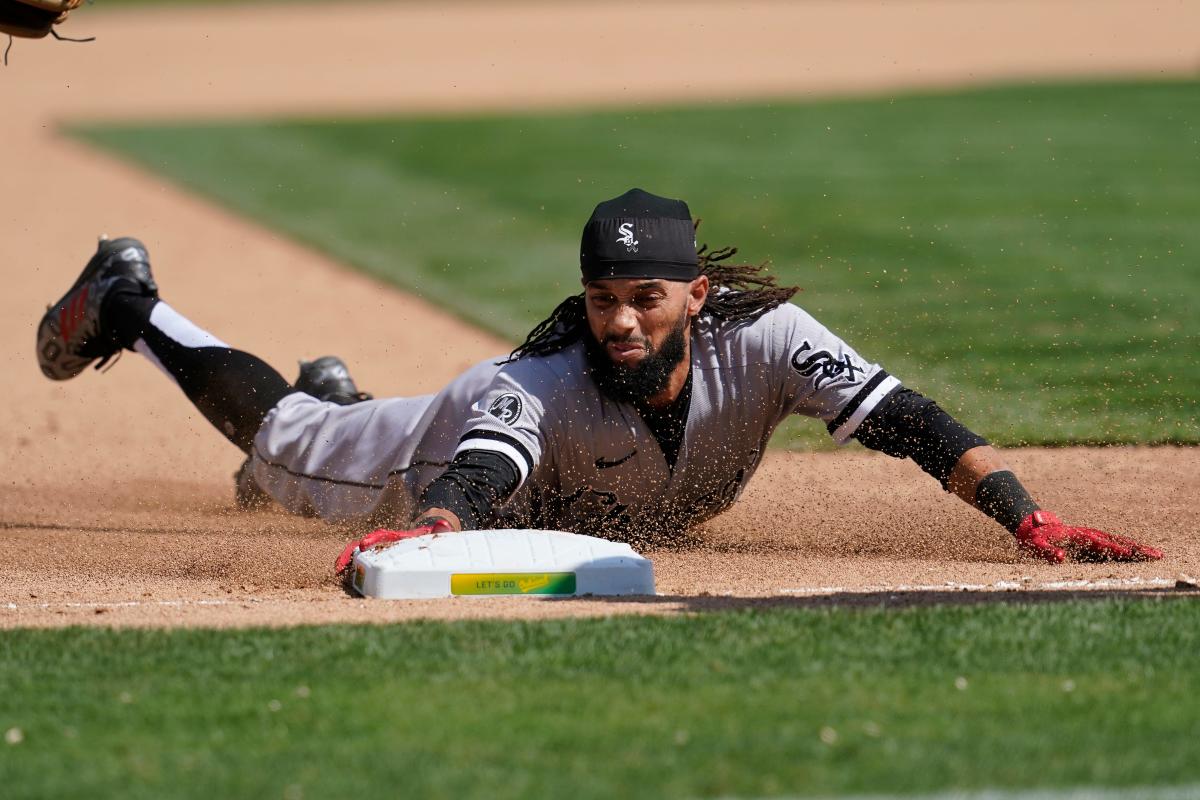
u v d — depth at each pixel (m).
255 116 81.81
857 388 17.59
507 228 51.75
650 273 16.45
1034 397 28.83
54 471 25.41
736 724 10.50
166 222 54.34
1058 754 9.87
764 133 71.12
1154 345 33.03
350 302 41.25
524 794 9.19
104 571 17.69
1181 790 9.25
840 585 16.22
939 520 20.55
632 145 69.00
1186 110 72.81
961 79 87.62
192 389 21.27
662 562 17.94
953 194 54.31
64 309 22.17
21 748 10.16
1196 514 20.81
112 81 99.06
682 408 17.56
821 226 48.97
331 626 13.48
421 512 16.48
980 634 12.95
